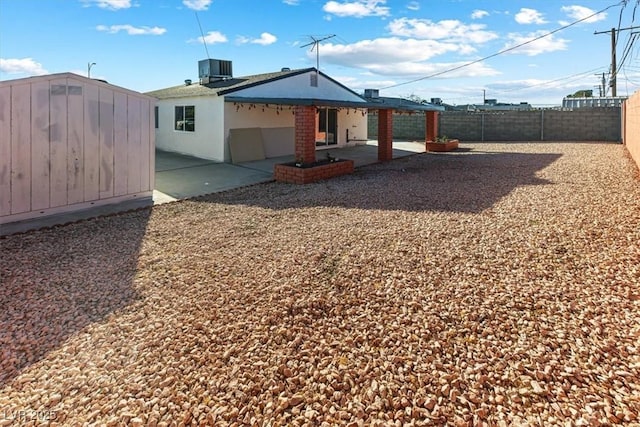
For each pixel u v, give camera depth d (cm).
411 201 723
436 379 237
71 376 248
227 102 1360
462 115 2231
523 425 200
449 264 407
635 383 225
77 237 549
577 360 248
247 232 553
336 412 214
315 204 726
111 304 342
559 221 545
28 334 298
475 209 639
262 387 235
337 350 269
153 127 816
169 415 215
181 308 332
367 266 409
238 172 1159
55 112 662
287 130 1579
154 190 888
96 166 726
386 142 1393
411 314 312
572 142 1945
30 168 641
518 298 330
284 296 347
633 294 328
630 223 518
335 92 1817
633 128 1247
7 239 540
